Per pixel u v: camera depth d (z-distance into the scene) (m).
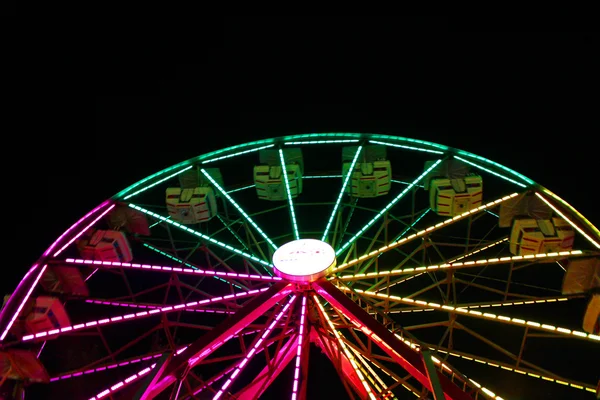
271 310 15.27
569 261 14.63
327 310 14.87
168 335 13.57
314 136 18.12
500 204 16.73
